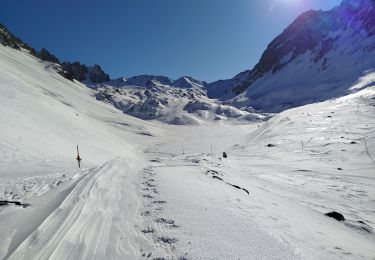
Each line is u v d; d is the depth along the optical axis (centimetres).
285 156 4003
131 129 11956
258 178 2402
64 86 15362
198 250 548
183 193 951
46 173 1748
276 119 8081
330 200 1920
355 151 3581
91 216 732
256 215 832
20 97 4669
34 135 3097
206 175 1510
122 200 883
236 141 10212
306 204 1680
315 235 820
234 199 985
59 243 589
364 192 2166
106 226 675
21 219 742
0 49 14788
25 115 3778
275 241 626
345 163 3225
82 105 12800
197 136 12350
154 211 768
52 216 726
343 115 5653
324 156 3653
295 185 2367
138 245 584
